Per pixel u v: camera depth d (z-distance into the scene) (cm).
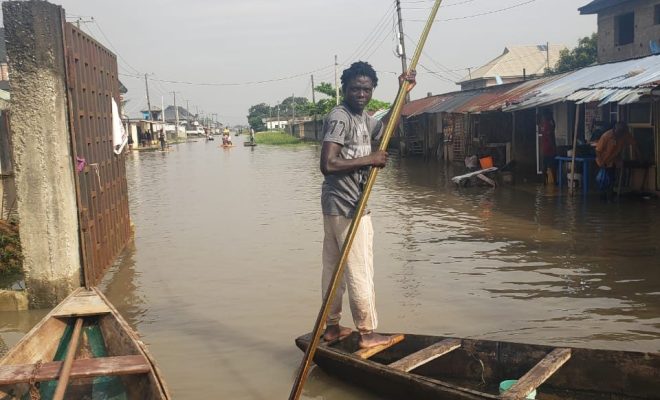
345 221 437
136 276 764
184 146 5778
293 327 566
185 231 1064
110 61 880
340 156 427
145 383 377
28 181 617
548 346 421
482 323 556
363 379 421
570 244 850
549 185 1477
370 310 450
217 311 619
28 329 581
